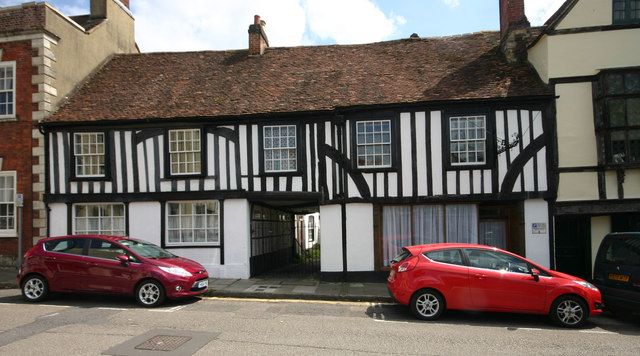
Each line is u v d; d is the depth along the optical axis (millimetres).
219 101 13883
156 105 13945
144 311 8867
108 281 9453
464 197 12289
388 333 7453
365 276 12633
